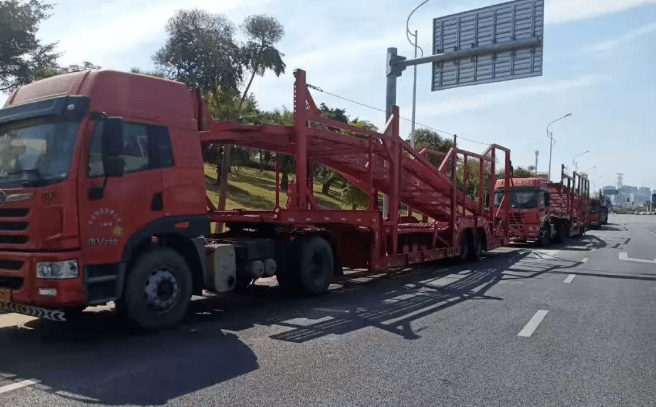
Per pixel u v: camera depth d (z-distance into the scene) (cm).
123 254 667
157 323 711
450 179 1527
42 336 695
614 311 895
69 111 630
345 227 1117
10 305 650
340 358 607
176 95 759
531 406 469
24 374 539
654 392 507
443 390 505
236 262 910
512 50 1902
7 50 2464
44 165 634
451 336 714
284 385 513
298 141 1010
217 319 811
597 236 3344
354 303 955
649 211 15412
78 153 629
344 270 1325
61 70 2033
